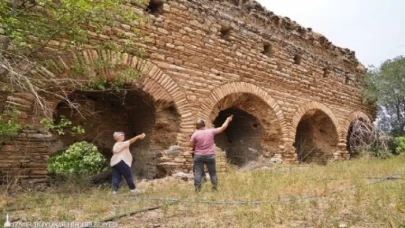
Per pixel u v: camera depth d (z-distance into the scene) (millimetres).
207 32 11320
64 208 5164
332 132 16797
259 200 5344
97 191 7316
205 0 11586
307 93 15203
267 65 13383
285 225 3936
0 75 6305
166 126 10055
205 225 4051
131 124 11250
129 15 7574
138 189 7613
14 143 7133
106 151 11852
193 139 7062
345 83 17953
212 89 11195
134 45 9273
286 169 10609
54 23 6848
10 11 6469
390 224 3676
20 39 6090
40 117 7473
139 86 9336
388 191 5570
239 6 12922
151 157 9977
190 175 9586
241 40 12508
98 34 8578
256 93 12711
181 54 10430
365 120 18703
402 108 20266
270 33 14031
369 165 10977
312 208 4766
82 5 6324
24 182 7203
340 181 7496
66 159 13758
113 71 8727
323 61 16500
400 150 17312
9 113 6766
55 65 7621
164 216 4652
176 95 10109
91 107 10484
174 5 10453
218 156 10555
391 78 19328
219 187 7094
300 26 15680
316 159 16438
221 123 14672
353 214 4336
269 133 13391
